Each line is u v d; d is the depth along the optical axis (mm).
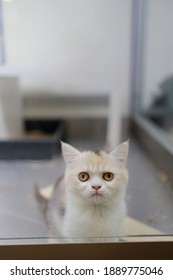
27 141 1009
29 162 906
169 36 1483
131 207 591
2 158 921
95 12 1299
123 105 1557
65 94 1478
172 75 1520
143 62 1533
